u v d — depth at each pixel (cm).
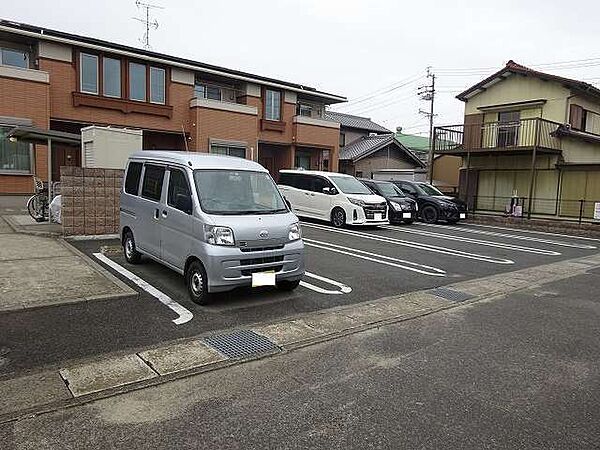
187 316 472
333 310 520
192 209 522
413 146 3894
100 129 929
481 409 304
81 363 353
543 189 1711
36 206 1030
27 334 403
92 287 536
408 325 481
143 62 1692
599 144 1577
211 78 1925
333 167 2302
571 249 1098
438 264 824
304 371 358
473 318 513
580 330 477
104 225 882
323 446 258
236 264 496
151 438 260
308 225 1291
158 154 635
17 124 1360
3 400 296
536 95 1739
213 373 349
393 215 1398
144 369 349
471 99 1934
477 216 1645
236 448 254
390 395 321
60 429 266
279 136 2120
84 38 1558
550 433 277
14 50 1506
